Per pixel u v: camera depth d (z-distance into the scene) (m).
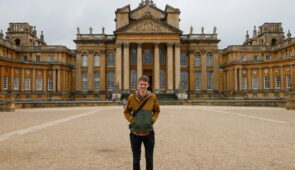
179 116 22.48
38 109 33.41
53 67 56.91
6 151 9.18
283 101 36.03
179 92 49.97
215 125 16.28
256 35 75.19
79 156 8.47
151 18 54.34
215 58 60.09
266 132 13.36
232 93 57.41
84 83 60.66
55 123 17.42
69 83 61.47
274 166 7.34
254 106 38.91
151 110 5.48
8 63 50.19
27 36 65.25
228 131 13.76
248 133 13.06
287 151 9.12
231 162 7.74
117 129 14.57
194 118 20.69
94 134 12.83
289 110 30.03
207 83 60.59
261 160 7.96
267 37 66.31
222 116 22.39
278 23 66.75
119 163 7.66
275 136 12.15
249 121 18.44
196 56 60.97
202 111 28.55
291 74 50.59
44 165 7.46
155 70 54.41
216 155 8.59
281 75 52.88
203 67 60.12
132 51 60.12
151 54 60.12
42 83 56.88
